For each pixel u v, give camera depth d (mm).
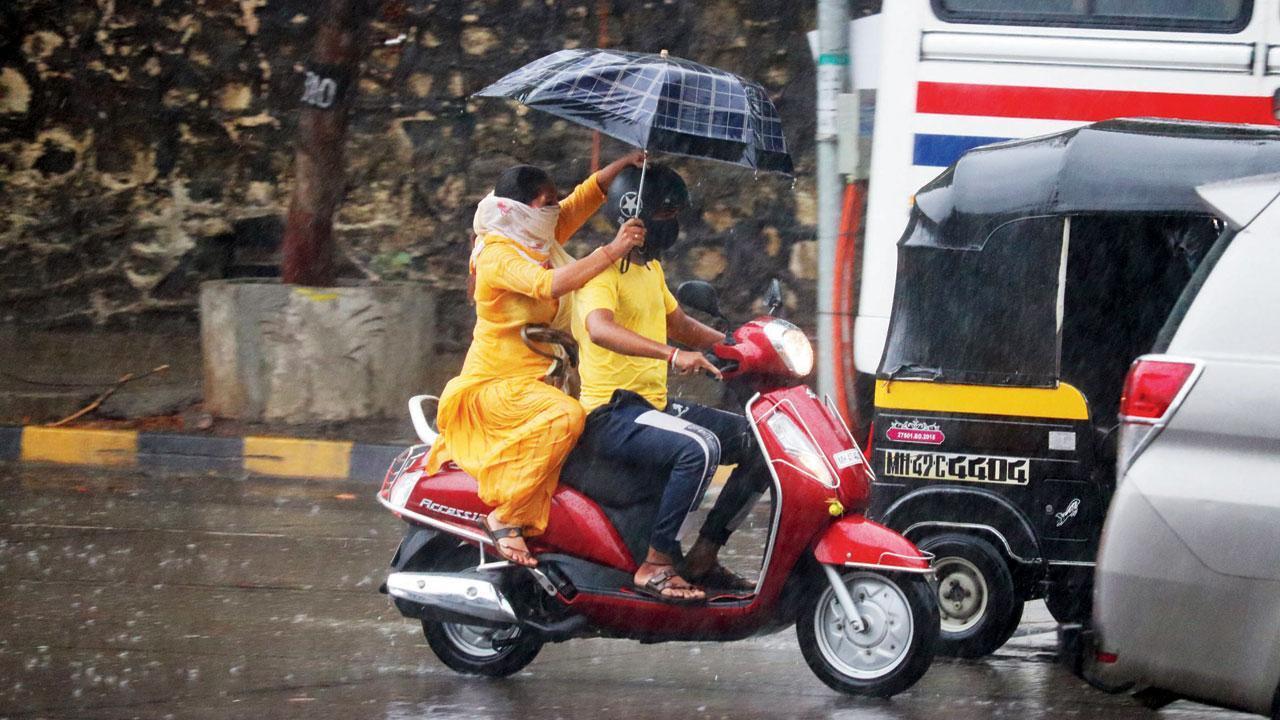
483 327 17422
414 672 18828
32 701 17109
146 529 27719
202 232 47125
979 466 19375
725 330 18938
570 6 46094
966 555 19344
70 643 19875
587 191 18188
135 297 47156
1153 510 14016
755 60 45500
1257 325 14141
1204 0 25312
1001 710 17328
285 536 27422
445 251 46781
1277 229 14383
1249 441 13859
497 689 18078
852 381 29469
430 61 46531
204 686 17891
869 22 29188
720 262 45719
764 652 20406
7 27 46750
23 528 27516
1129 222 20781
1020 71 25484
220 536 27266
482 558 17703
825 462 16938
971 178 19719
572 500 17422
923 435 19547
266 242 47594
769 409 17109
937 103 25656
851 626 17125
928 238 19688
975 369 19406
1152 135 19297
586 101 16891
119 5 46875
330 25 35531
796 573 17422
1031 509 19234
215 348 36031
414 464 18250
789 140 45469
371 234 46906
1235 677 13789
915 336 19703
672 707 17281
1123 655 14250
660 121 16734
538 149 46469
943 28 25625
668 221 17484
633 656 20078
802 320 45281
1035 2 25391
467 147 46688
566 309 17703
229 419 36000
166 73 47062
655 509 17438
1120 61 25406
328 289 35531
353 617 21672
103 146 47188
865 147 29188
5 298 47062
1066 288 20953
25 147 47062
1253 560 13656
